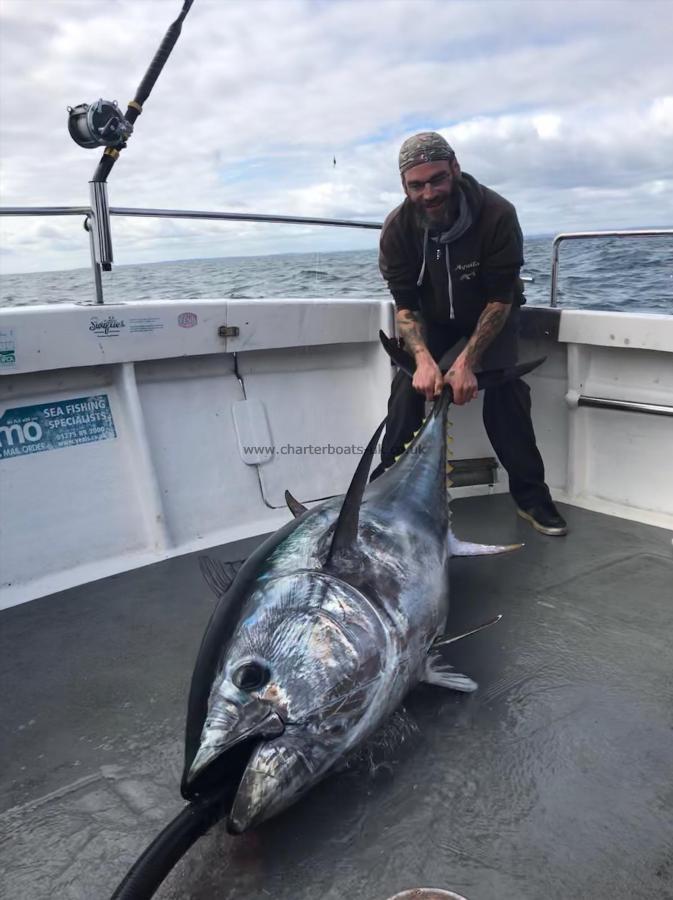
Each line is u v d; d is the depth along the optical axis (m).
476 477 3.63
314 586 1.67
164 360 3.17
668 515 3.22
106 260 2.85
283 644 1.56
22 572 2.77
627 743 1.84
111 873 1.52
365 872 1.50
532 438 3.17
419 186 2.67
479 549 2.37
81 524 2.92
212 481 3.23
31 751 1.90
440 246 2.91
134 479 3.05
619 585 2.66
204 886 1.48
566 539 3.07
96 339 2.84
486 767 1.77
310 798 1.69
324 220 3.45
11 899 1.47
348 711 1.56
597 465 3.44
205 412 3.27
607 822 1.60
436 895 1.43
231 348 3.20
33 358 2.71
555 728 1.90
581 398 3.38
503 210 2.79
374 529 1.97
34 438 2.84
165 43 2.70
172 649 2.34
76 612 2.60
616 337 3.13
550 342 3.47
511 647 2.29
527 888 1.44
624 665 2.17
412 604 1.87
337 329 3.48
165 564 2.96
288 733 1.47
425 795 1.69
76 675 2.22
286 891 1.46
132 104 2.78
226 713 1.48
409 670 1.81
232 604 1.74
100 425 2.99
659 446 3.20
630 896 1.41
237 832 1.36
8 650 2.37
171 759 1.85
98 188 2.77
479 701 2.02
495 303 2.88
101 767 1.83
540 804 1.65
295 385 3.53
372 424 3.71
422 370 2.84
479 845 1.55
